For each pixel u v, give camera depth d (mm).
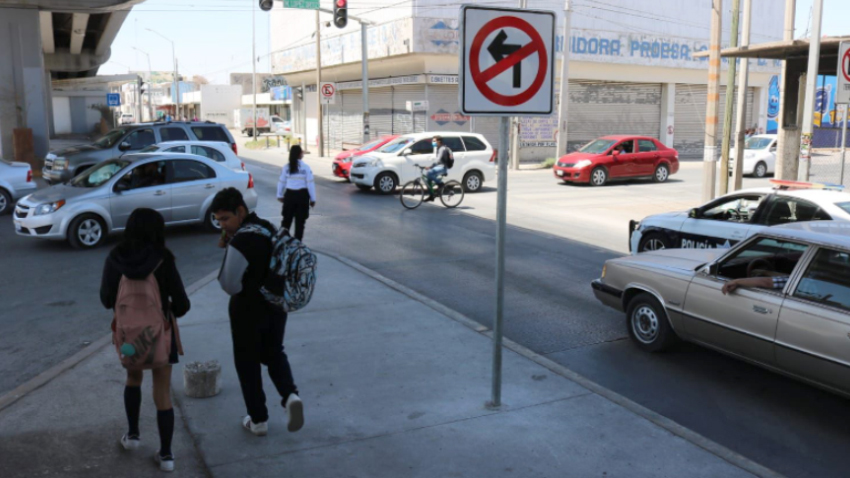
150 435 4754
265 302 4531
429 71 31266
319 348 6605
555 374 6039
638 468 4441
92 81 59844
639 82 36406
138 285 4102
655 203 18688
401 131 34312
